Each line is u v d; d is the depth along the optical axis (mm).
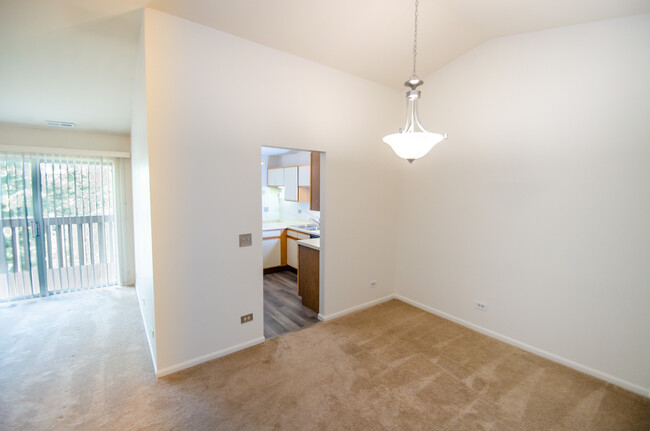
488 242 3014
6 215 3699
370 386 2256
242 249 2660
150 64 2100
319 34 2547
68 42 2303
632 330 2219
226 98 2463
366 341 2920
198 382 2268
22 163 3734
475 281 3146
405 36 2674
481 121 3000
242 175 2602
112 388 2188
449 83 3252
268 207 6332
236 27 2373
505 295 2910
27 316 3395
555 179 2531
